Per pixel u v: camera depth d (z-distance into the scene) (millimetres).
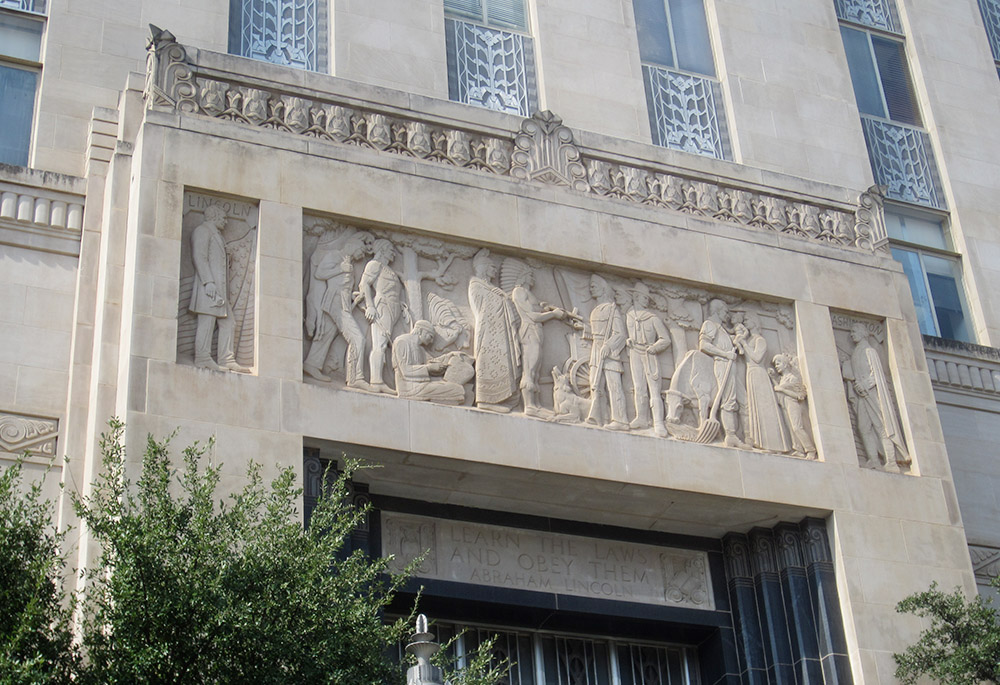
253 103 19062
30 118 20141
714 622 19375
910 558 19531
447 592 18016
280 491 14602
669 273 20359
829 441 20016
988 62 28203
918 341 21484
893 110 26891
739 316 20734
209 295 17562
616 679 19281
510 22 24125
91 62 20547
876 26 27734
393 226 19000
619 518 19266
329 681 13383
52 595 13695
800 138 24891
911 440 20578
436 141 20031
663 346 19938
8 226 18750
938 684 18547
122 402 16609
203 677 13109
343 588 14508
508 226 19656
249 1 22453
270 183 18500
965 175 26562
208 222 18047
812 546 19359
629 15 24781
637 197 20844
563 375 19219
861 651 18578
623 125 23547
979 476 23016
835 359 20781
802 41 26016
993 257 25875
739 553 19766
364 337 18219
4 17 20766
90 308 18453
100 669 12914
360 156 19266
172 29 21312
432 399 18188
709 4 25766
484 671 18047
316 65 22359
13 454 17375
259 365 17281
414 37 22906
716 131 24578
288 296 17859
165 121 18344
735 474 19188
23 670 12172
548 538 19078
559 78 23562
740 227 21250
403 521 18344
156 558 13383
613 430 18953
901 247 25578
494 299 19203
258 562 13641
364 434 17375
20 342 18109
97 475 16000
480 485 18281
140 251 17297
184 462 16234
